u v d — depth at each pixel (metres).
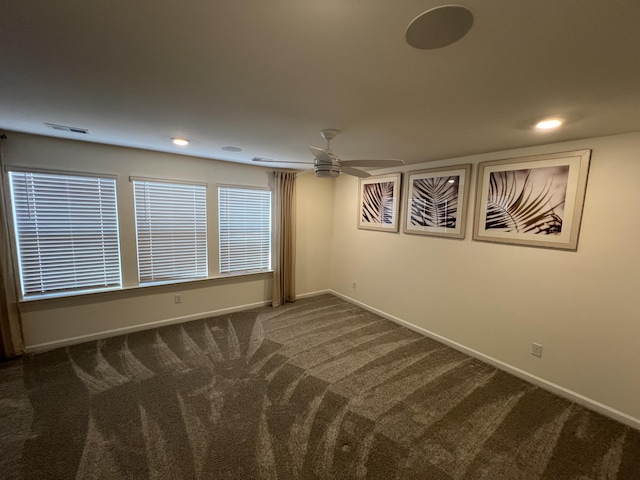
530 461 1.80
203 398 2.31
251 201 4.34
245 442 1.88
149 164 3.41
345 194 4.82
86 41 1.10
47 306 2.98
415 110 1.75
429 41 1.04
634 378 2.11
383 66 1.24
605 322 2.22
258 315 4.16
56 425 1.99
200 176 3.81
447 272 3.32
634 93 1.41
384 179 4.05
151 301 3.60
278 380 2.58
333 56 1.17
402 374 2.73
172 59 1.23
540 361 2.59
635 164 2.05
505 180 2.75
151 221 3.52
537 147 2.53
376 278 4.28
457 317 3.23
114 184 3.22
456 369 2.84
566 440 1.98
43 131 2.55
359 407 2.25
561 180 2.38
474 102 1.60
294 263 4.73
